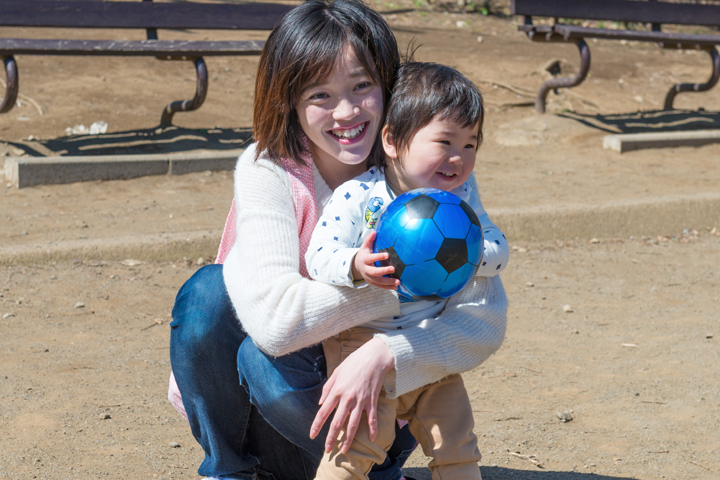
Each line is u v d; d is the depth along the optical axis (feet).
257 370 6.57
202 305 6.89
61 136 23.63
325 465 6.25
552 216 19.25
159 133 24.56
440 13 50.24
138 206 19.11
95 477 8.14
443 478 6.47
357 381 5.99
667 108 33.32
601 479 8.51
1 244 15.69
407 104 6.38
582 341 13.17
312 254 6.25
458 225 5.90
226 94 29.71
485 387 11.18
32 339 12.09
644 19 31.32
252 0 42.22
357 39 6.38
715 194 21.29
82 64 30.45
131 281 14.96
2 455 8.48
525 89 33.45
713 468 8.90
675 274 17.20
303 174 6.79
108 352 11.82
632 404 10.70
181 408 7.65
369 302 6.26
